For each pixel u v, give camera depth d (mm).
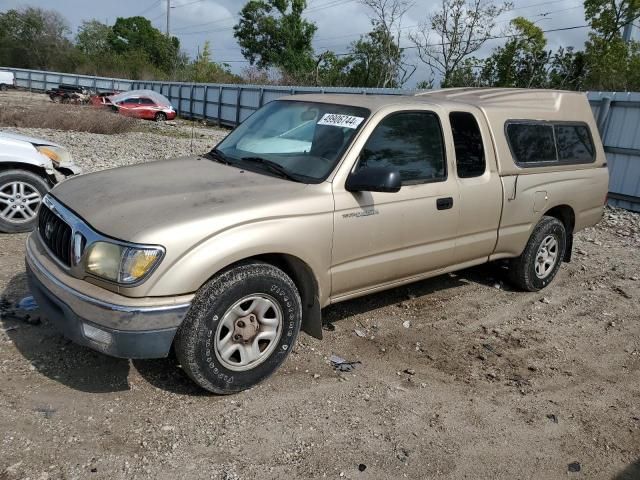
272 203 3418
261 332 3484
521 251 5371
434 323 4840
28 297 4535
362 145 3867
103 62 66000
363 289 4109
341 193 3719
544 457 3178
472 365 4152
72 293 3066
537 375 4082
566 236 5910
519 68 30234
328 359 4051
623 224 9531
